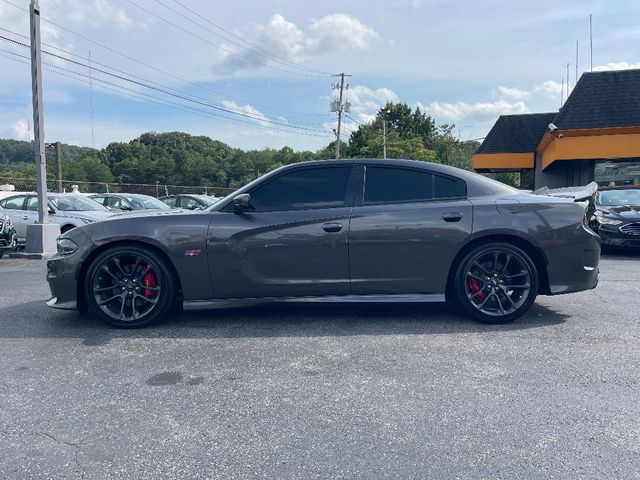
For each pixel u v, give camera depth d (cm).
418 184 484
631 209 1003
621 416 288
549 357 385
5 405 311
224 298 476
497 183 498
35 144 1120
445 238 466
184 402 314
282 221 468
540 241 467
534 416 290
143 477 235
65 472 239
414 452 254
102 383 345
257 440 267
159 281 473
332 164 490
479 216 468
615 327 464
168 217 476
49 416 296
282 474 236
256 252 468
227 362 384
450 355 392
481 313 474
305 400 315
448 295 496
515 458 247
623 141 1592
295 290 472
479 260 473
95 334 460
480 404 306
